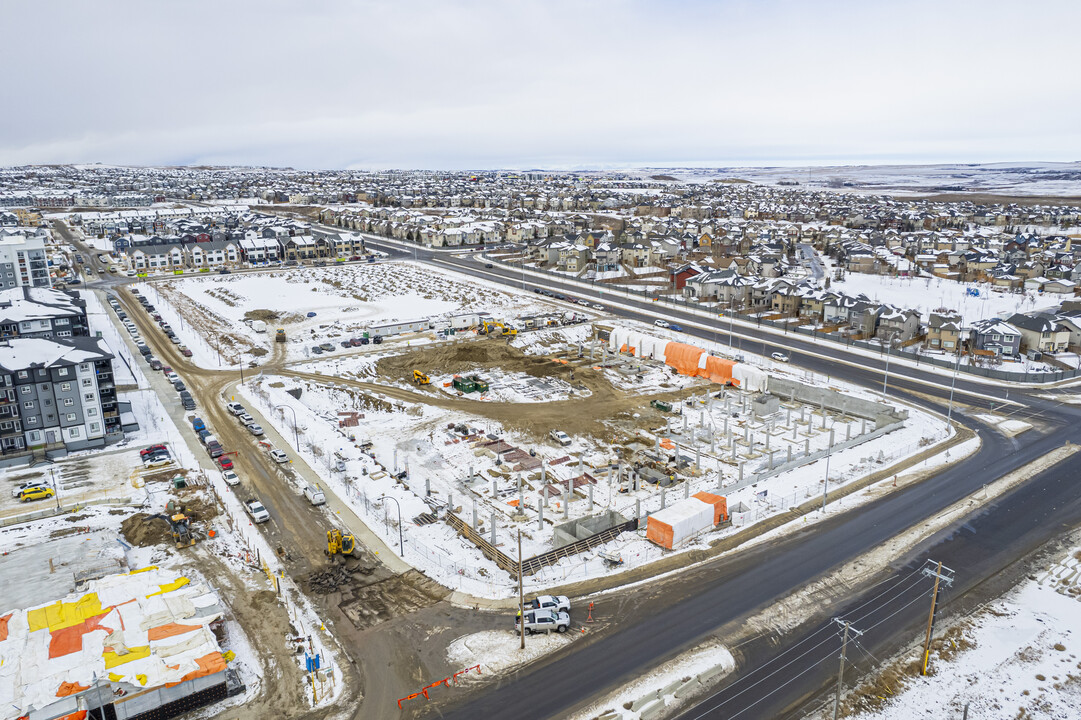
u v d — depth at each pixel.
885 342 119.00
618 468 72.62
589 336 125.56
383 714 38.50
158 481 67.06
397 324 124.56
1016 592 50.16
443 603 49.22
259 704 39.34
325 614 47.78
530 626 45.53
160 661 39.62
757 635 45.22
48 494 63.47
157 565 53.16
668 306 148.62
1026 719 38.69
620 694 39.72
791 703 39.34
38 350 72.75
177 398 90.38
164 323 127.38
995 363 108.00
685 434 81.19
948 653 43.69
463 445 78.81
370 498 64.56
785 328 128.75
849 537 57.69
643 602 49.03
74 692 36.94
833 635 45.22
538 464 73.69
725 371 100.44
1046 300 149.88
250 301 149.75
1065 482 67.56
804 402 94.75
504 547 56.91
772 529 59.38
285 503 63.41
